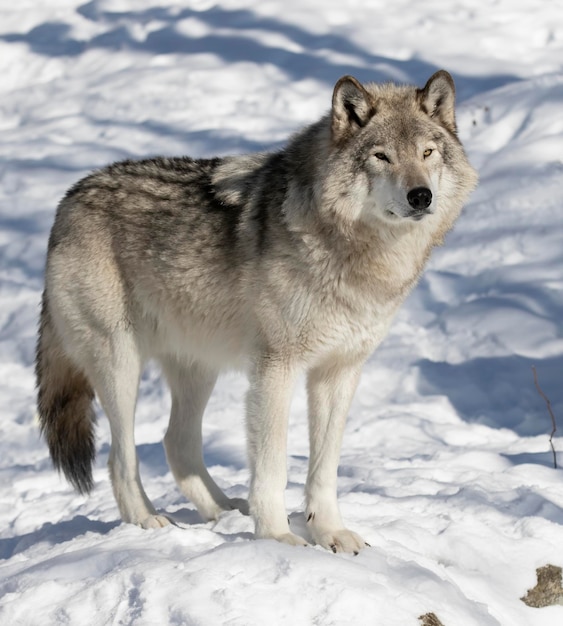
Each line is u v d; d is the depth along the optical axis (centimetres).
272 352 1363
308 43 3812
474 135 3256
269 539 1246
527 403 2225
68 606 1069
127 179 1545
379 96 1366
